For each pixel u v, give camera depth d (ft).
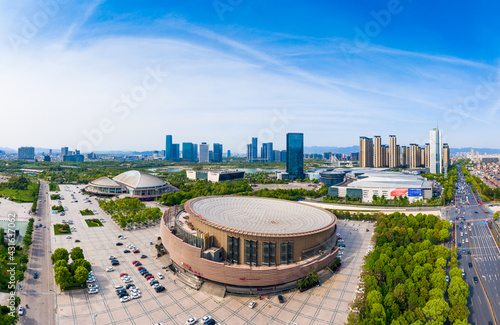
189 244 447.01
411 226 643.45
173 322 330.54
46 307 347.97
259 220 503.61
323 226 477.36
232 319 337.72
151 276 429.79
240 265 413.18
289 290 404.77
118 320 330.34
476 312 364.17
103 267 460.55
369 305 329.11
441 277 372.38
